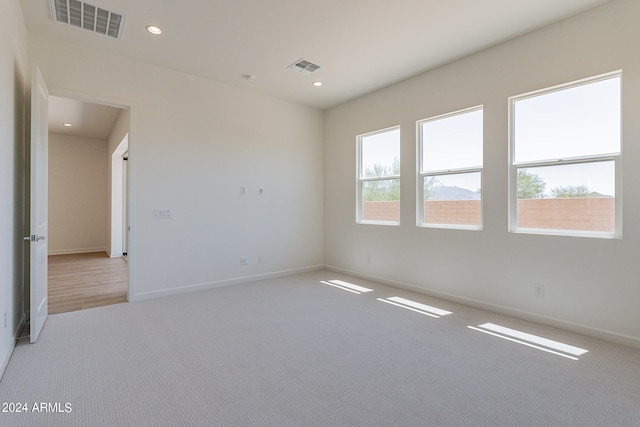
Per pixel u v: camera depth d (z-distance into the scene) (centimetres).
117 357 248
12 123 260
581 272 297
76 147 792
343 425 174
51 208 765
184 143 425
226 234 465
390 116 469
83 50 353
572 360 246
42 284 305
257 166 497
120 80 376
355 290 445
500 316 344
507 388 209
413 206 440
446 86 399
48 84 333
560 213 316
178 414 182
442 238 407
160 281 409
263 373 228
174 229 418
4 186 232
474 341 281
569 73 301
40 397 196
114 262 662
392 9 288
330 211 573
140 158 391
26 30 315
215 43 347
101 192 823
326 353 259
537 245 325
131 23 309
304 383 215
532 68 325
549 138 322
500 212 353
